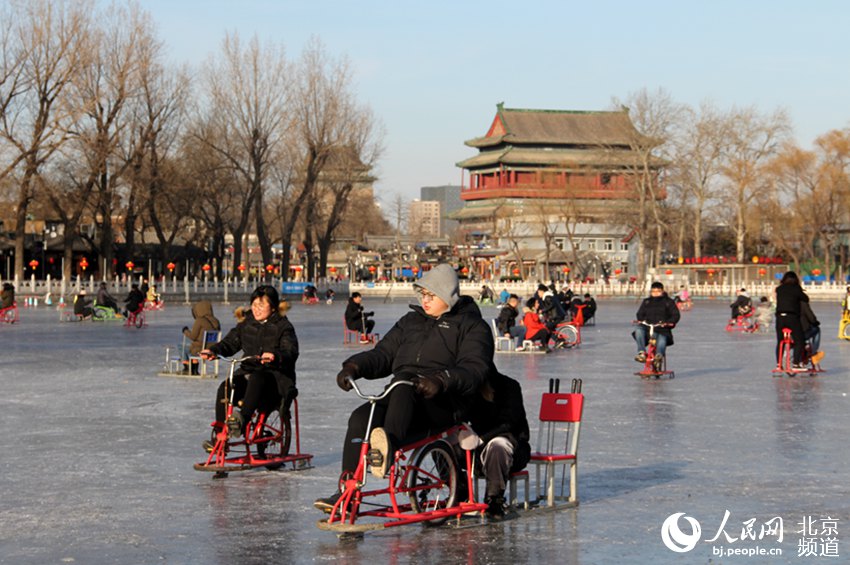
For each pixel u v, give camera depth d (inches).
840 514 374.9
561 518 368.2
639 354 909.8
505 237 4800.7
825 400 737.6
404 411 332.5
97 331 1636.3
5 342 1364.4
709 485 428.1
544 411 393.7
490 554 318.3
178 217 3371.1
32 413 659.4
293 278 5541.3
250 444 454.6
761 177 4136.3
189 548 326.3
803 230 4220.0
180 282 3319.4
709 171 4215.1
